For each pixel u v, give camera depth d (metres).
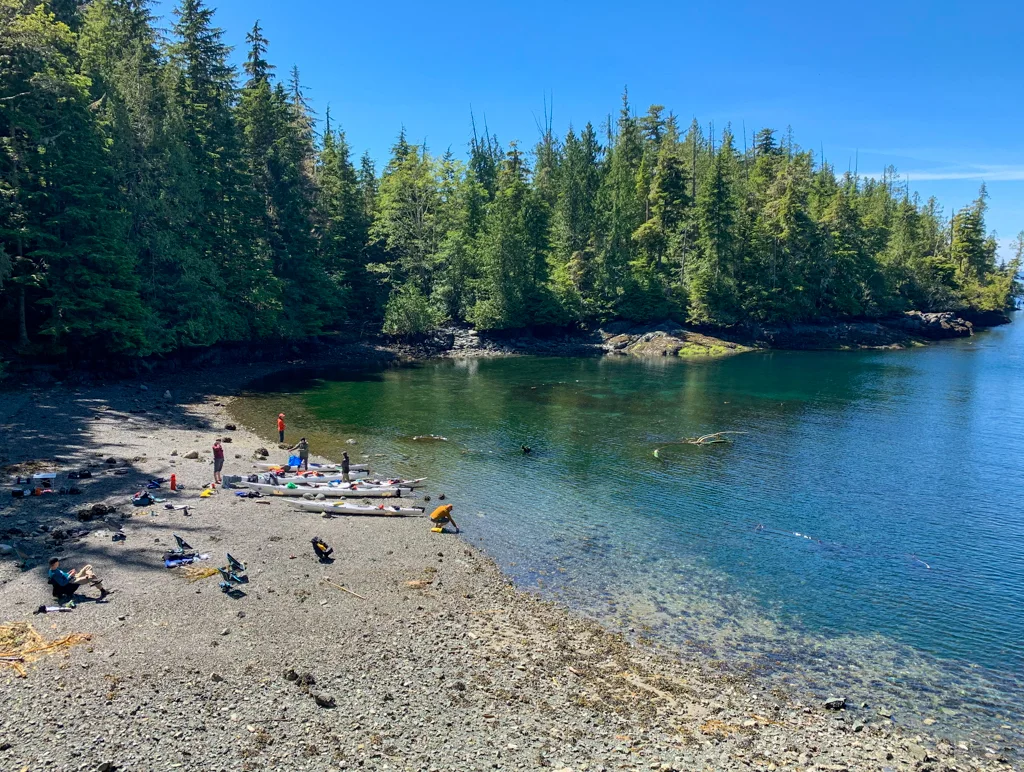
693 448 34.78
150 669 13.13
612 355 80.31
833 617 17.44
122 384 45.69
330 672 13.52
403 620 16.08
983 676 14.88
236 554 19.25
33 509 21.36
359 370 64.44
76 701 11.92
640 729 12.28
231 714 11.84
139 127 49.66
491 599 17.69
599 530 23.20
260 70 68.88
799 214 91.44
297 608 16.25
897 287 105.50
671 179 91.06
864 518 24.77
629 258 90.69
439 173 88.19
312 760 10.74
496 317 80.81
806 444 35.78
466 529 22.95
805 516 24.89
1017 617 17.59
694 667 14.84
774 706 13.44
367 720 11.97
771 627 16.83
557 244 90.75
